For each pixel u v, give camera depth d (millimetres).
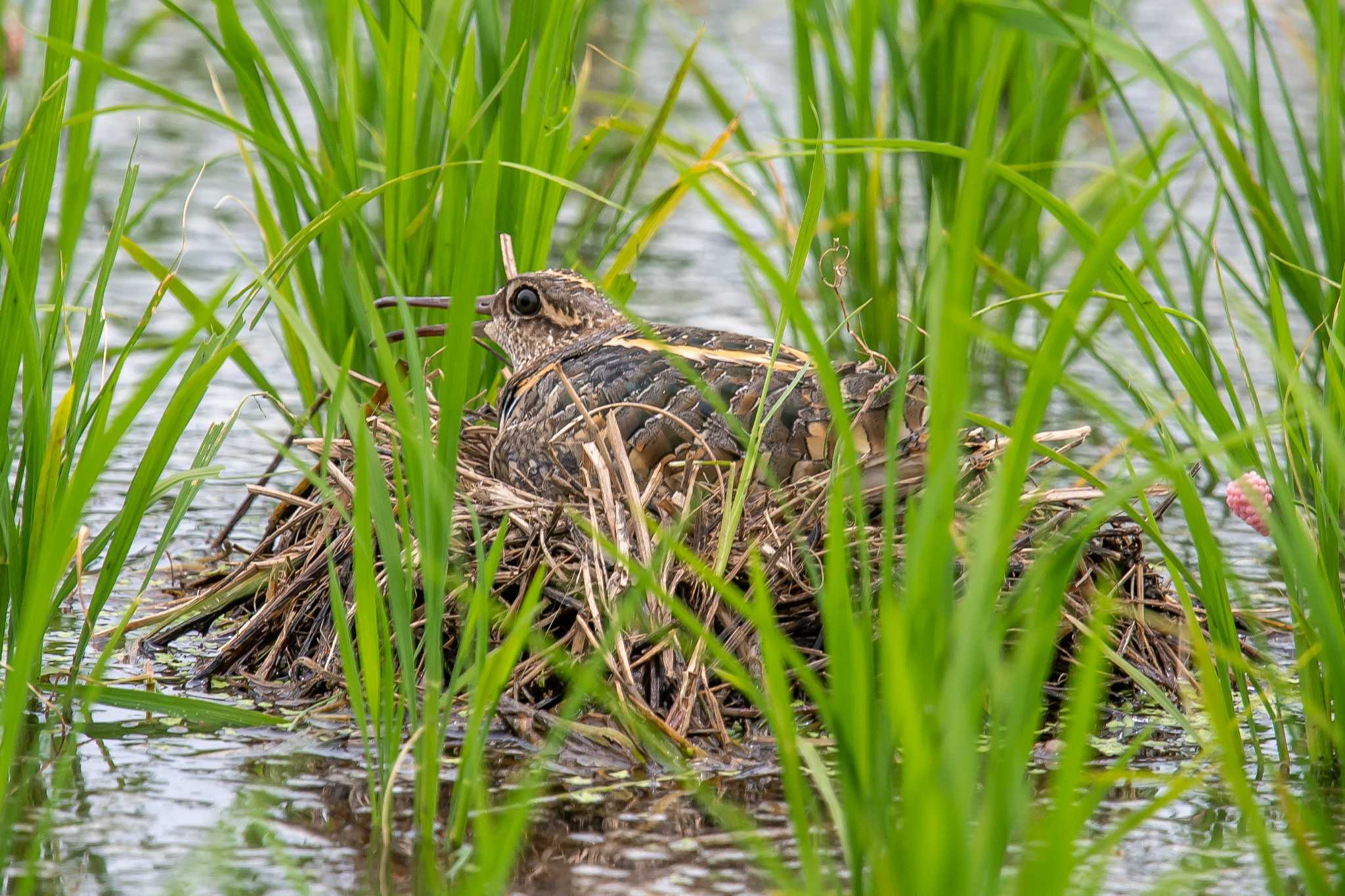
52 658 11312
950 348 6523
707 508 10742
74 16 10367
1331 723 9648
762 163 17109
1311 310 12680
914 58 16922
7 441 10211
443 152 14148
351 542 11086
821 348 7473
